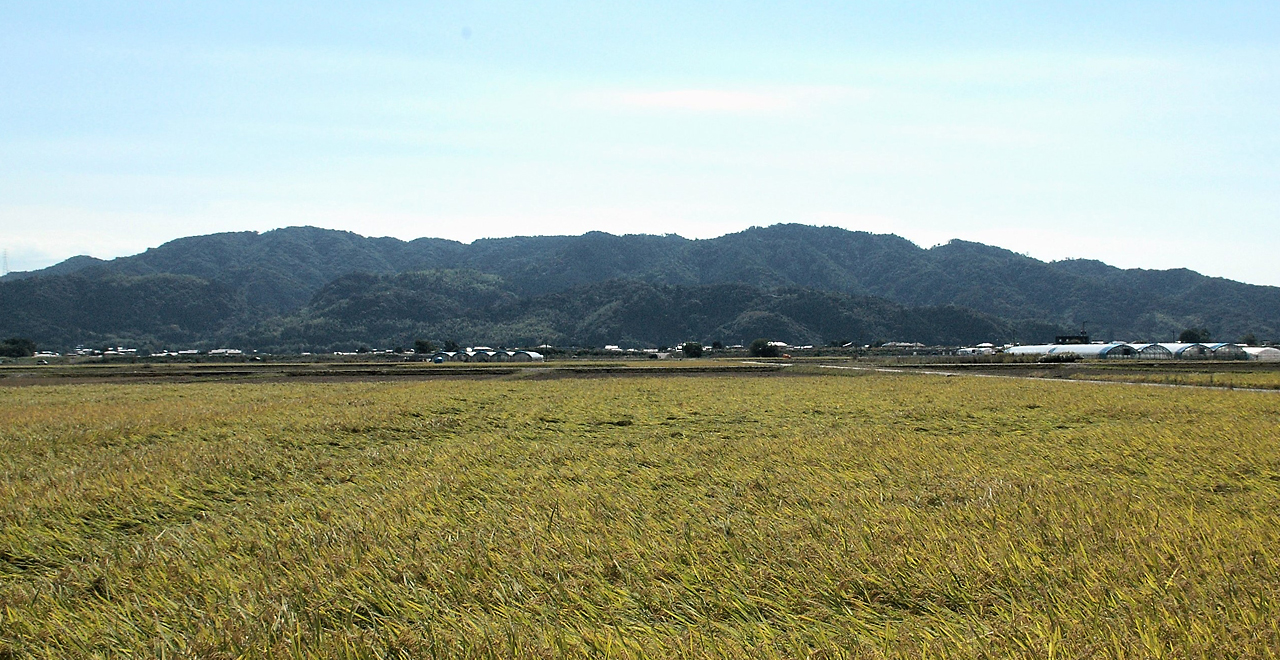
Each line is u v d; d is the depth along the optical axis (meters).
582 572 11.53
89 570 12.26
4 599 10.96
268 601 10.53
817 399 42.53
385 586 11.09
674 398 44.28
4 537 14.33
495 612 10.16
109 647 9.50
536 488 17.92
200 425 30.47
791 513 14.98
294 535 13.83
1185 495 15.84
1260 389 50.47
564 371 89.88
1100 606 9.73
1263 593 9.79
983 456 21.73
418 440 27.59
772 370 90.75
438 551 12.63
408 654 8.91
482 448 24.47
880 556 11.75
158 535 14.38
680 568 11.69
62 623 10.16
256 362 139.88
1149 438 24.28
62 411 37.56
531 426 30.84
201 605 10.76
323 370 93.81
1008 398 41.12
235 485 19.20
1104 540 12.41
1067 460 20.83
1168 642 8.54
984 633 9.07
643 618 9.99
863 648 8.79
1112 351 141.88
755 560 12.03
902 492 16.72
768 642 9.05
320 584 11.13
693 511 15.27
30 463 22.45
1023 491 16.53
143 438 27.36
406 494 17.14
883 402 39.88
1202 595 9.75
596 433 28.73
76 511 16.16
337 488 18.64
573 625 9.73
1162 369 82.69
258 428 29.48
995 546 12.10
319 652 8.94
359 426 29.88
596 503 15.99
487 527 14.23
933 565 11.33
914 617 9.83
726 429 29.31
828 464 20.55
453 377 76.75
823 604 10.27
